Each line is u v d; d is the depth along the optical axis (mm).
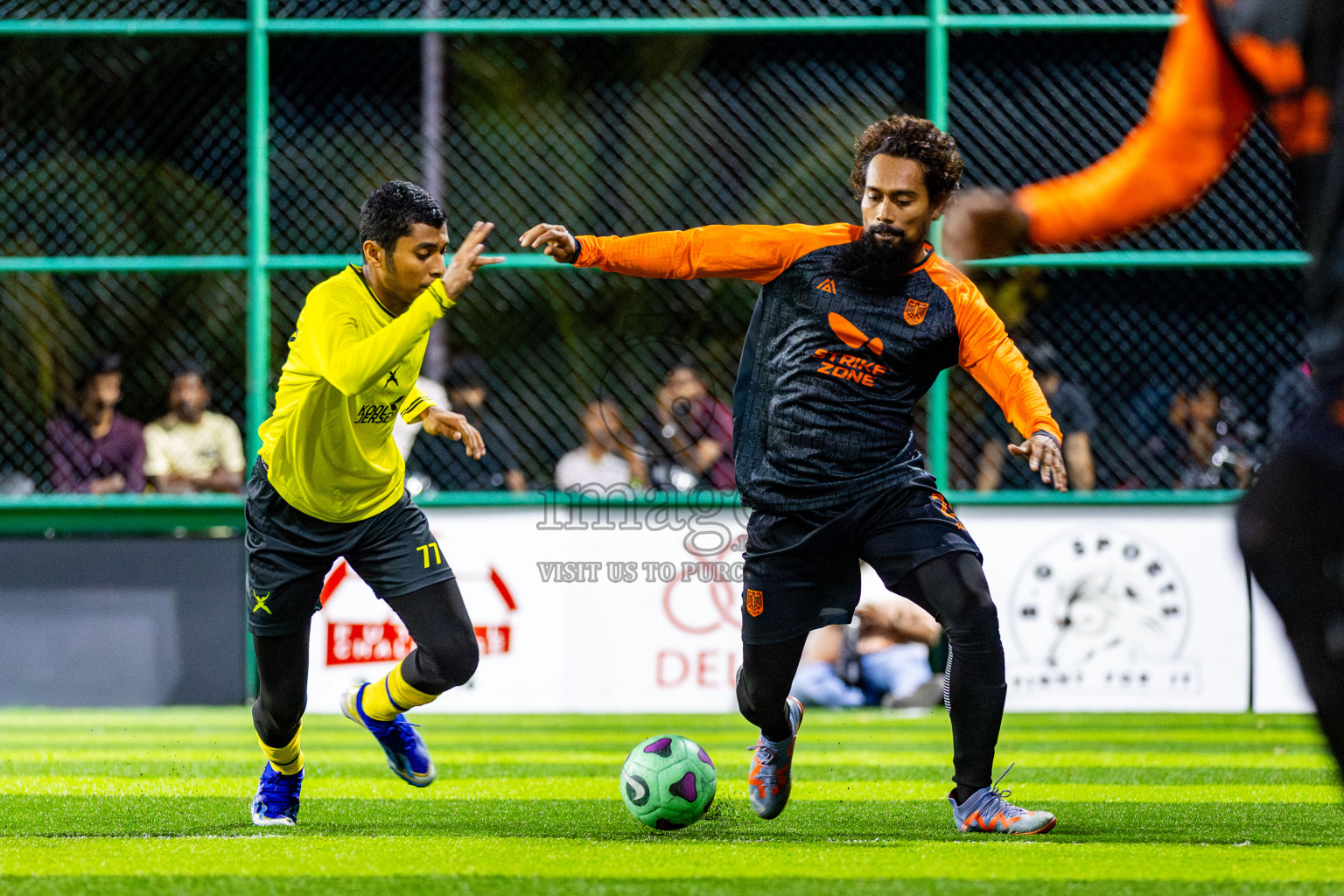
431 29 30891
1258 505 7434
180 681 30516
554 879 11086
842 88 34406
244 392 35062
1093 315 32250
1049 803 16844
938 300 13250
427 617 14180
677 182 34844
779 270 13500
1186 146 7781
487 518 29906
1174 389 32156
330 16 33688
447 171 34812
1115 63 32688
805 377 13281
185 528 31766
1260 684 29438
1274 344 32219
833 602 13594
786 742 14391
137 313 34500
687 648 29703
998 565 29562
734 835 13891
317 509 13750
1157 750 23578
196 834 13898
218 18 33875
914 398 13570
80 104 33844
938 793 17844
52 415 33125
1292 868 11805
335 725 27250
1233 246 31969
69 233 33812
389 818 15281
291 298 33406
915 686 29578
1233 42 7598
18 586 30625
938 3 30922
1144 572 29625
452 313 33938
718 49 34688
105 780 19016
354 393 12664
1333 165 7367
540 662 29578
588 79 35000
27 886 10891
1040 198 7781
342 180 35594
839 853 12500
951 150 13070
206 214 34531
